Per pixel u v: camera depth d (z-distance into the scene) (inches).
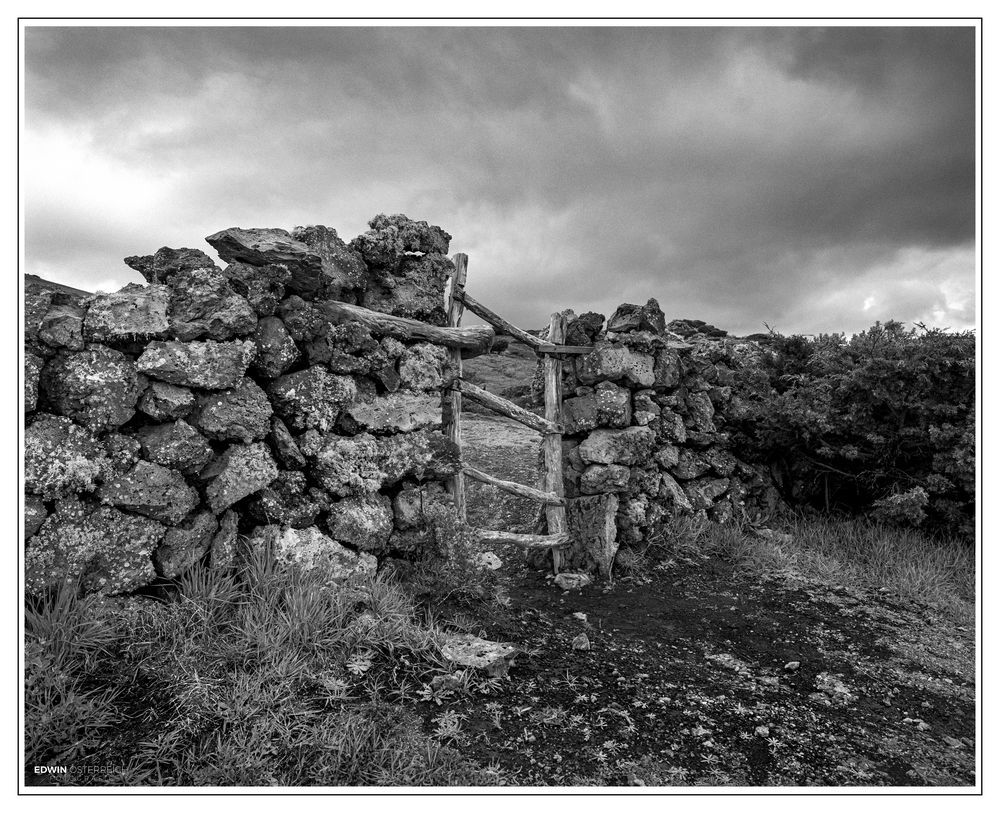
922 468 260.1
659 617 197.3
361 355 177.9
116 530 129.4
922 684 155.1
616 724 128.6
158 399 137.6
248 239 164.9
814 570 235.6
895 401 249.3
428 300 204.8
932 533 253.9
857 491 283.7
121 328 134.6
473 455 380.2
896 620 194.5
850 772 118.2
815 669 161.6
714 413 296.8
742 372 310.0
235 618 136.4
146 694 112.7
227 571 145.5
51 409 128.2
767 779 114.4
